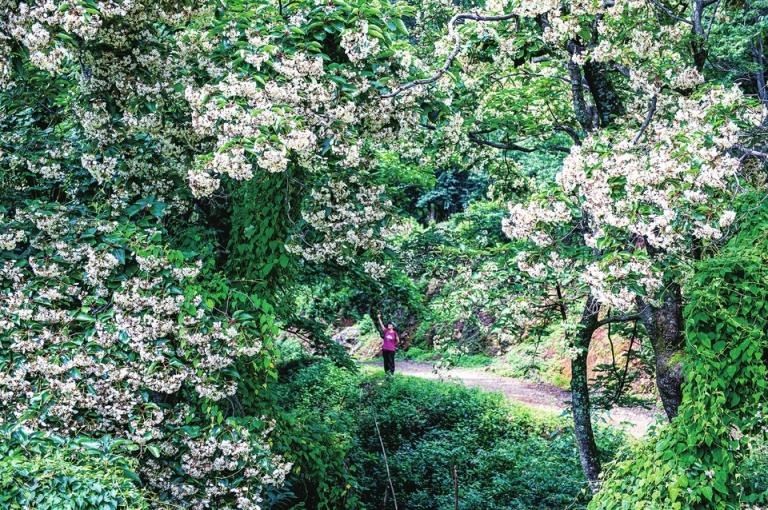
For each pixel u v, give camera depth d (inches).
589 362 609.6
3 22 195.3
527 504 393.1
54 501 156.6
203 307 212.7
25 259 211.8
